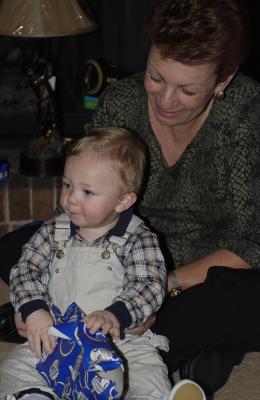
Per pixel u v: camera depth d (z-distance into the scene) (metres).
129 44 2.70
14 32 2.17
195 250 1.60
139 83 1.54
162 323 1.46
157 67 1.33
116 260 1.38
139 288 1.35
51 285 1.39
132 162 1.37
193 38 1.28
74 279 1.37
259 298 1.44
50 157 2.43
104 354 1.20
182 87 1.34
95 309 1.35
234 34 1.32
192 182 1.54
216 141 1.50
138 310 1.33
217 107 1.48
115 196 1.36
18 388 1.30
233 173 1.50
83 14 2.27
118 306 1.31
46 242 1.44
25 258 1.44
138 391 1.32
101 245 1.38
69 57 2.81
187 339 1.45
